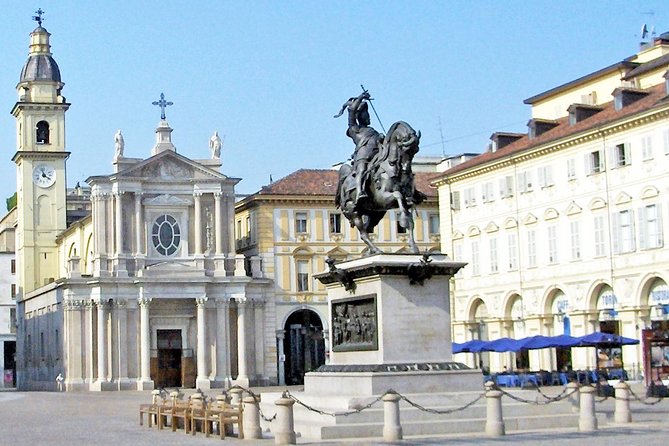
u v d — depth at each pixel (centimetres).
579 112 7450
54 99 11725
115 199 10025
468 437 3019
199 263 10131
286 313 10325
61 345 10000
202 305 10006
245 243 10731
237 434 3384
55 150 11750
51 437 3578
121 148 10131
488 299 8212
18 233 12062
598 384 5469
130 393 9025
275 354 10288
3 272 14125
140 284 9881
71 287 9862
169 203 10150
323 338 10400
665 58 7294
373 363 3231
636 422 3547
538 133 7875
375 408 3102
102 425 4231
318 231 10438
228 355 10100
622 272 6838
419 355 3228
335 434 3025
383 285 3212
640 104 6788
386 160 3384
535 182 7688
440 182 8856
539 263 7638
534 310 7688
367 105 3588
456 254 8669
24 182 11688
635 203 6731
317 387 3469
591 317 7138
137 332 9938
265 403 3734
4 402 6838
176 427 3800
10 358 14138
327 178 10694
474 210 8406
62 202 11788
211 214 10262
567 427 3316
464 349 6519
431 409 3098
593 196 7094
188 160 10200
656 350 5319
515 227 7888
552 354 7569
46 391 10294
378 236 10450
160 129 10356
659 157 6538
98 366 9812
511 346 6275
